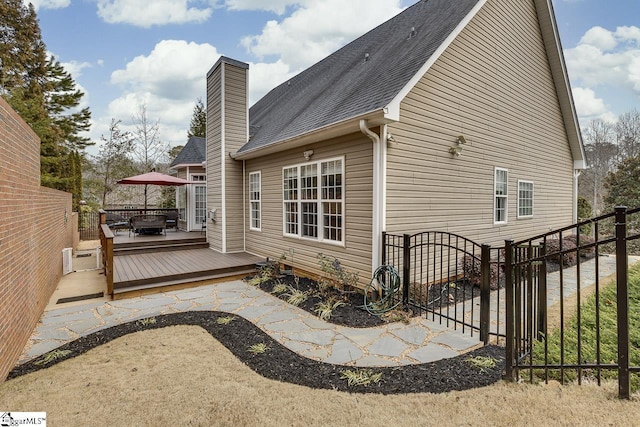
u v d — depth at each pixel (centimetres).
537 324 363
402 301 508
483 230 727
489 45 714
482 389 277
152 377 305
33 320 434
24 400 268
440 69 604
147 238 1038
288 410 253
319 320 460
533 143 888
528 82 852
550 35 876
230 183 933
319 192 645
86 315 491
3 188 315
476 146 698
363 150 548
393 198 537
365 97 564
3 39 1588
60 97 1836
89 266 901
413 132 561
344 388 288
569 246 900
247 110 966
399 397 270
